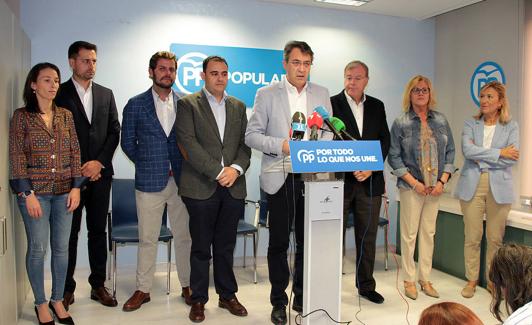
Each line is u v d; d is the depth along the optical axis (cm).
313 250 221
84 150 310
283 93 287
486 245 377
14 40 295
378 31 488
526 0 405
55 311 293
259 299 346
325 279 224
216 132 297
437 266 435
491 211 349
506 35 423
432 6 453
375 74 491
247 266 439
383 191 339
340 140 220
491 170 345
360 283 346
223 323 298
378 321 307
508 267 136
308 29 462
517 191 413
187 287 338
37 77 268
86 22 397
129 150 318
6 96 270
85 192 318
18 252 306
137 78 412
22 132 267
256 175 446
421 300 349
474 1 433
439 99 505
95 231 324
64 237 288
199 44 426
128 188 379
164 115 323
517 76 412
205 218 296
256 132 283
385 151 341
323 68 470
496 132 345
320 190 220
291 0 439
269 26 448
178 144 298
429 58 507
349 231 477
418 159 346
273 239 289
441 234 429
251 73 443
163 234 347
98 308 322
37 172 271
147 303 334
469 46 464
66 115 287
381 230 493
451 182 482
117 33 405
